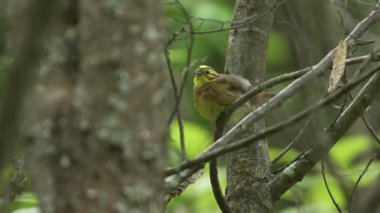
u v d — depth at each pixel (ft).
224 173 52.47
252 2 42.42
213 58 66.64
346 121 38.32
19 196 36.22
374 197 35.63
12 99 16.88
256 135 26.05
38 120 19.54
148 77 19.69
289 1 43.55
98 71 19.33
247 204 40.01
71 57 19.85
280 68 74.69
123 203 19.24
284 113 44.60
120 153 19.27
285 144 59.82
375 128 54.08
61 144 19.34
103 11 19.44
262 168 40.47
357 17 50.75
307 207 47.67
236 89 43.98
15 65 16.69
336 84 30.76
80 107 19.31
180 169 26.73
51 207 19.25
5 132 17.10
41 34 16.61
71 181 19.21
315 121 34.88
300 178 39.96
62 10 19.80
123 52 19.45
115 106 19.29
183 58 56.54
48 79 19.70
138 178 19.43
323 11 51.19
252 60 42.37
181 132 30.96
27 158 19.97
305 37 40.68
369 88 37.99
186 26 44.45
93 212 19.08
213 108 46.21
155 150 19.71
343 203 49.39
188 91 63.98
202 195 50.19
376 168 49.26
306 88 35.24
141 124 19.52
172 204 48.67
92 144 19.20
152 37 19.81
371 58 28.91
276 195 40.14
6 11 22.85
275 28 75.00
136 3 19.65
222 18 65.05
